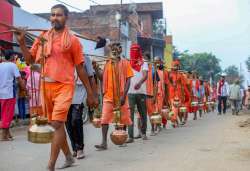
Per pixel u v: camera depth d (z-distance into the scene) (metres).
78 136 7.02
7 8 13.53
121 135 7.59
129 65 8.27
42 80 5.48
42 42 5.44
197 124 13.54
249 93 27.80
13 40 13.66
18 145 8.59
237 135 9.98
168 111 11.39
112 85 7.93
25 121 13.52
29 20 15.08
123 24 31.97
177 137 9.80
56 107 5.34
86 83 5.77
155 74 10.53
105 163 6.60
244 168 6.06
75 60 5.60
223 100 20.58
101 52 21.77
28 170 6.17
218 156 7.02
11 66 9.33
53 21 5.52
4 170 6.17
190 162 6.54
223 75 20.52
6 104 9.25
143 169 6.07
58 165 6.46
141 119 9.48
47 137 5.01
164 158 6.94
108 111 7.93
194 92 16.19
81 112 7.06
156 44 39.88
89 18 31.62
